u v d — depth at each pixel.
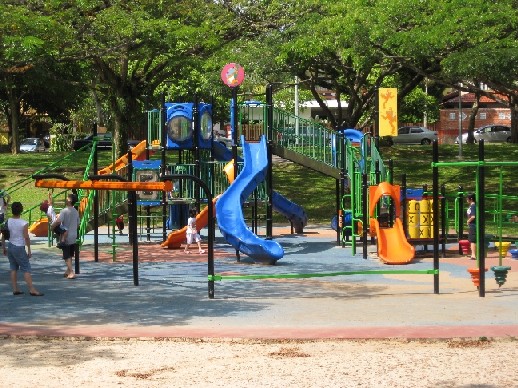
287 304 15.73
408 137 66.38
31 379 10.18
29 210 30.27
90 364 10.95
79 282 18.86
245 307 15.39
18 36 23.52
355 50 31.98
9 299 16.39
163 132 27.33
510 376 10.22
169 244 26.42
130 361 11.12
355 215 25.48
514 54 28.73
